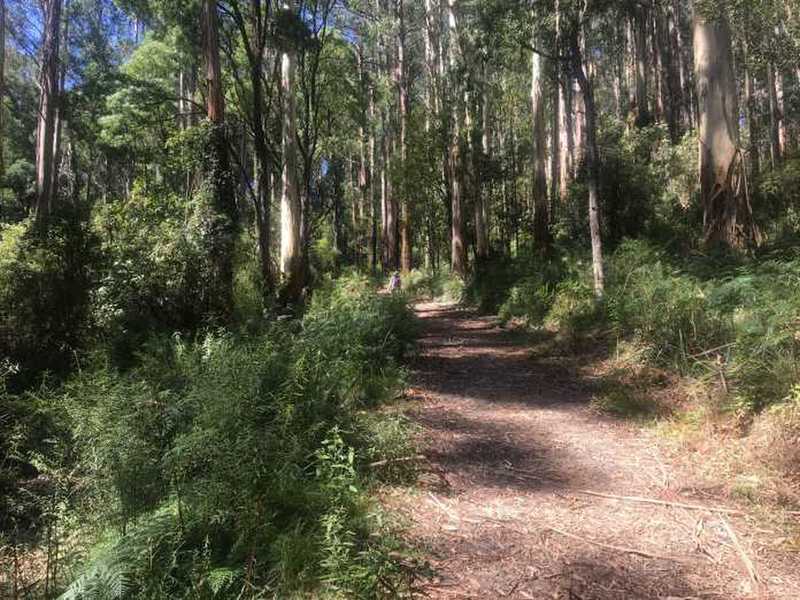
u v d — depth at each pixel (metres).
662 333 8.36
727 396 6.38
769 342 6.49
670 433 6.37
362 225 45.00
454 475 5.48
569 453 6.13
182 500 4.11
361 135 37.97
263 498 4.08
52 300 9.41
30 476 5.79
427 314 19.95
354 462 5.31
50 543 4.41
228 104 23.45
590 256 15.47
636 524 4.51
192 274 11.31
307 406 5.48
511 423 7.18
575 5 11.51
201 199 13.13
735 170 12.89
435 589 3.58
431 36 28.47
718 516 4.59
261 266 15.61
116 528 4.40
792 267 8.83
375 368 8.72
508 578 3.73
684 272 11.25
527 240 24.25
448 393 8.62
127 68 27.62
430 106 28.16
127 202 13.07
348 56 27.28
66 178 44.06
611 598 3.54
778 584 3.67
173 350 8.66
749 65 13.66
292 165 18.17
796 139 29.33
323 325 9.20
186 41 20.22
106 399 5.25
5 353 8.89
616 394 7.63
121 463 4.52
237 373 5.52
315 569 3.61
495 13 12.26
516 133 32.38
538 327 13.11
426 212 31.38
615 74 34.91
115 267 10.59
